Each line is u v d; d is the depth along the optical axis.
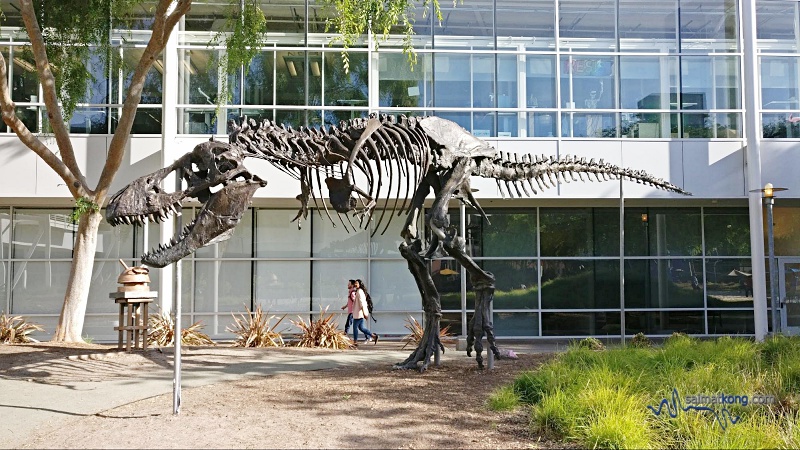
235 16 17.83
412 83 18.36
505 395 8.30
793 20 18.84
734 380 9.07
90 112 17.66
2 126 17.33
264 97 18.02
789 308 19.78
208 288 18.91
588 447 6.58
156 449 6.28
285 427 7.09
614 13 18.69
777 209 20.12
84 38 15.06
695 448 6.46
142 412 7.83
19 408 8.10
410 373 10.45
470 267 10.63
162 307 17.61
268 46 18.11
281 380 9.94
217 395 8.80
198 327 17.06
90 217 14.46
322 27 18.20
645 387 8.66
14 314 18.66
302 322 16.41
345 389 9.15
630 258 19.44
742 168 17.92
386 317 19.17
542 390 8.59
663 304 19.39
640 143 17.97
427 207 18.97
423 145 10.09
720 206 19.56
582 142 17.97
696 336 19.12
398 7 11.98
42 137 17.25
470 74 18.45
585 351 10.95
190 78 17.92
